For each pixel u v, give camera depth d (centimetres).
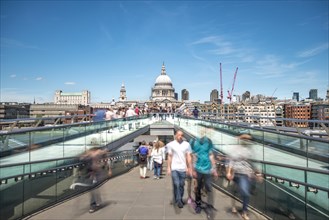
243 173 943
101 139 1909
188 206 1050
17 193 919
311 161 912
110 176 1656
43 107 17062
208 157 1024
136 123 3344
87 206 1059
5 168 873
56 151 1309
